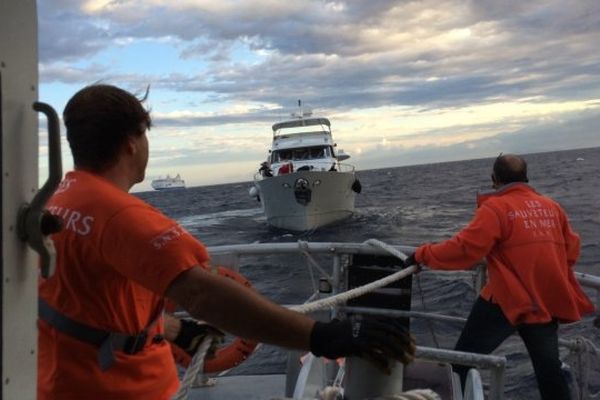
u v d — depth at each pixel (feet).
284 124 84.94
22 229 3.38
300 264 38.68
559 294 11.09
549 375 10.92
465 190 162.30
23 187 3.41
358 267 9.25
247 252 12.67
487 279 12.52
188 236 4.33
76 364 4.80
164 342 5.54
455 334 21.34
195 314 4.04
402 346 4.02
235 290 3.98
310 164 81.97
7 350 3.29
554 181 165.07
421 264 11.45
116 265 4.38
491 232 11.09
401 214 102.53
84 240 4.51
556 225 11.59
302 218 78.18
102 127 4.88
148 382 5.04
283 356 17.99
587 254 42.50
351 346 3.90
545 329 11.10
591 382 13.60
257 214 135.85
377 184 254.06
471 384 7.60
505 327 11.87
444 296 27.78
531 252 11.14
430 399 5.11
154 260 4.15
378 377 5.10
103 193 4.64
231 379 12.62
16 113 3.31
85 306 4.72
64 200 4.75
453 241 11.13
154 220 4.40
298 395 7.55
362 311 8.24
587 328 21.81
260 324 3.91
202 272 4.11
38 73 3.56
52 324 4.85
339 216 82.58
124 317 4.82
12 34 3.26
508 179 12.12
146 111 5.25
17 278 3.37
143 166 5.29
